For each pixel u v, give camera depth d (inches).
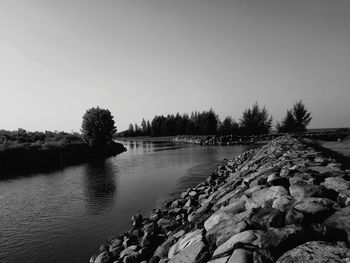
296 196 194.7
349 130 2432.3
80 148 1547.7
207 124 3380.9
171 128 4421.8
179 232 263.6
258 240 150.6
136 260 251.1
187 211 373.7
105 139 1854.1
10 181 794.2
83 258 305.3
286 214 168.9
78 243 345.4
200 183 639.8
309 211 164.9
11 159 1051.3
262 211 187.6
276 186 224.1
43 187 697.6
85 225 407.2
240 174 507.8
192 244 191.8
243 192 266.8
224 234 182.4
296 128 2502.5
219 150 1686.8
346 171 282.5
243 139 2429.9
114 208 486.3
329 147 826.8
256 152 922.1
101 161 1301.7
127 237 326.0
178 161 1168.8
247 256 138.0
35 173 939.3
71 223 418.9
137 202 518.6
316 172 262.2
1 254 325.4
